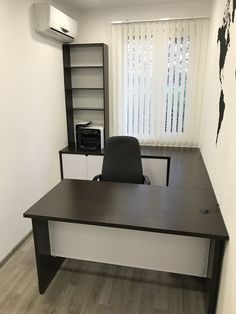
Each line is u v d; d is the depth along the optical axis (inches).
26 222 105.0
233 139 55.7
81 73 146.0
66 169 139.9
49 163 126.4
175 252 70.4
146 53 134.0
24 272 85.5
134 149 101.0
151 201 74.0
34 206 71.1
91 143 140.6
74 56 144.6
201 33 126.3
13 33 91.7
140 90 139.8
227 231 57.7
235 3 60.7
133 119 144.9
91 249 76.5
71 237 76.7
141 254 73.1
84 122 148.1
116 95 144.2
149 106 141.0
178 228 59.4
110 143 101.9
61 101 136.9
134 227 60.8
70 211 68.1
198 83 132.7
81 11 139.0
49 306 72.2
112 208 69.7
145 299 74.8
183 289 78.4
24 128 102.3
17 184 99.1
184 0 124.8
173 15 129.5
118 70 139.7
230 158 57.7
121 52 137.0
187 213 66.6
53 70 125.4
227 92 65.2
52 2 122.7
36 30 106.6
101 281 81.7
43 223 74.2
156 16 131.6
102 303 73.4
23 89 100.1
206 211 67.6
